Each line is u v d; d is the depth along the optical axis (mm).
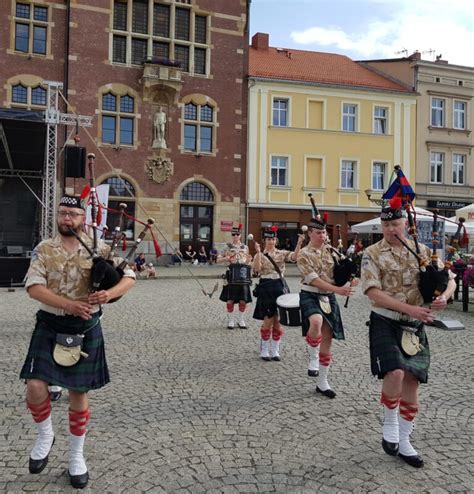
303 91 30141
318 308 5746
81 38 25875
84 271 3617
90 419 4766
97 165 26094
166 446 4172
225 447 4164
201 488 3482
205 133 28484
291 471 3752
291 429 4578
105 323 9992
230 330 9477
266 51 34438
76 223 3645
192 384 5953
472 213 14844
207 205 28375
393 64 33312
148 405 5191
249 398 5461
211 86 28375
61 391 5477
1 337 8430
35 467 3627
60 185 25141
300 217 30047
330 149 30672
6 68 25000
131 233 26812
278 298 6855
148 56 27078
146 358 7195
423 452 4129
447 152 32656
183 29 28047
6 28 24984
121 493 3410
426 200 32250
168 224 27391
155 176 27031
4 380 5965
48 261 3559
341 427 4641
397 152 31797
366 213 31234
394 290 3979
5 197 24594
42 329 3605
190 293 15734
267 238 7414
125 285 3633
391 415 3994
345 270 5676
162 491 3438
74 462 3545
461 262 13664
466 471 3793
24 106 25297
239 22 28969
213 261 27578
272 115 29891
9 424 4605
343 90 30797
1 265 15703
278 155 29797
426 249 4133
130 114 26797
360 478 3654
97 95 26172
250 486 3520
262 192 29516
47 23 25578
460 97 32875
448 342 8602
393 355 3896
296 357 7391
